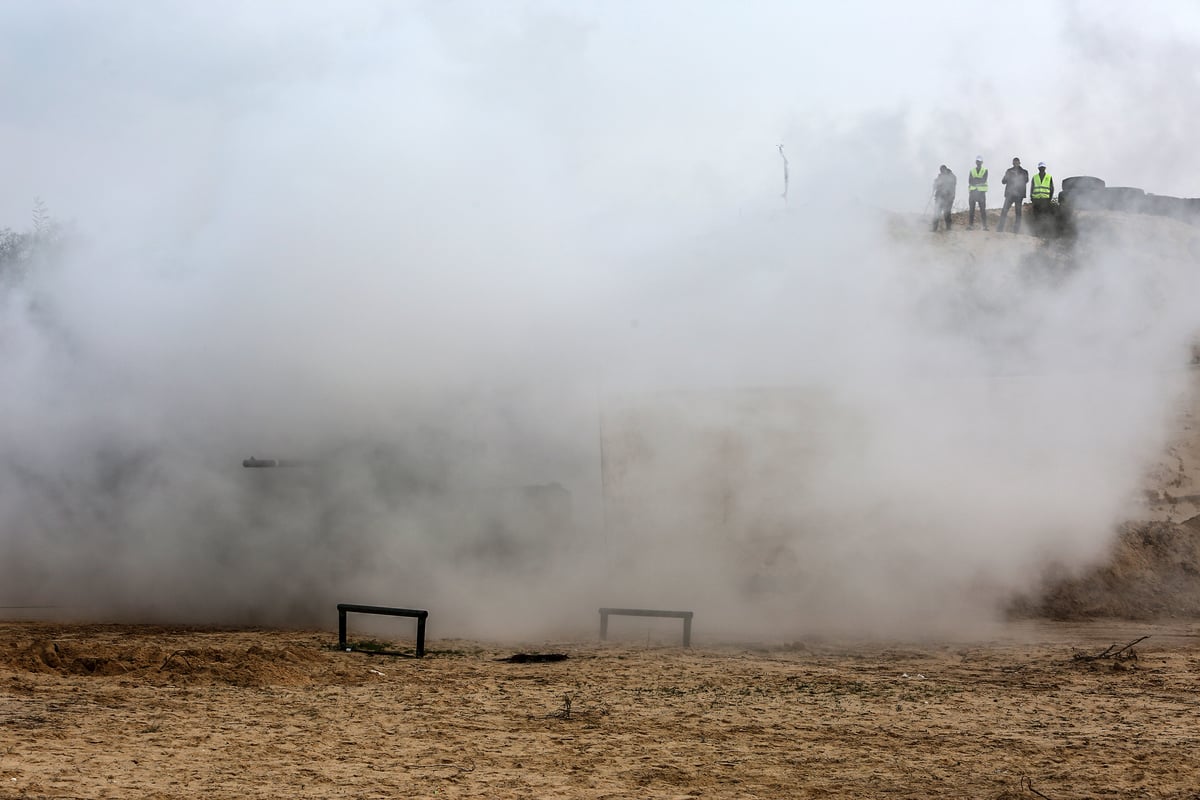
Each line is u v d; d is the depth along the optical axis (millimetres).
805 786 8695
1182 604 21531
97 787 7848
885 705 11852
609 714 11172
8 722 9695
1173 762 9469
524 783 8562
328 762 8945
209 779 8266
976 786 8734
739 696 12273
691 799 8289
